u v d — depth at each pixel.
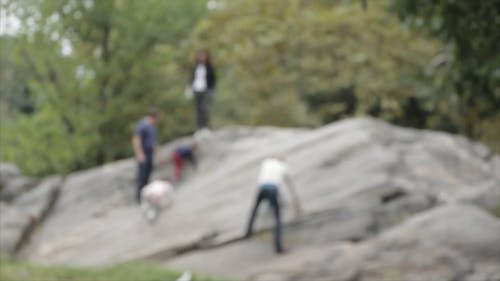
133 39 34.09
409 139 22.09
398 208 18.09
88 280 14.49
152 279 14.52
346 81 32.72
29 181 25.08
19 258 19.81
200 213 19.69
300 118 36.88
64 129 34.31
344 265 15.66
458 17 11.48
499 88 12.35
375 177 19.02
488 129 30.33
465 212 17.14
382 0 24.94
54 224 21.89
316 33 30.81
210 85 24.25
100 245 19.56
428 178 19.98
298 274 15.62
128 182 23.72
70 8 33.41
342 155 20.48
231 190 20.66
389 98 31.45
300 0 31.88
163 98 36.53
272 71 33.34
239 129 25.12
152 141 20.41
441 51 16.02
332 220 17.72
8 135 34.66
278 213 16.69
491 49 11.40
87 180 24.30
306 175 19.86
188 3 35.38
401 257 15.66
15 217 21.75
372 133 21.62
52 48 33.47
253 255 16.94
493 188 19.92
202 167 23.39
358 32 30.38
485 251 16.03
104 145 34.88
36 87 33.94
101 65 34.09
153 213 19.92
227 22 33.84
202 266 16.92
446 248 15.94
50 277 14.52
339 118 39.34
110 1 33.75
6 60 38.50
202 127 24.53
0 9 32.75
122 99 34.41
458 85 12.67
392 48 30.25
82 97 34.47
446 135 23.14
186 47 35.34
